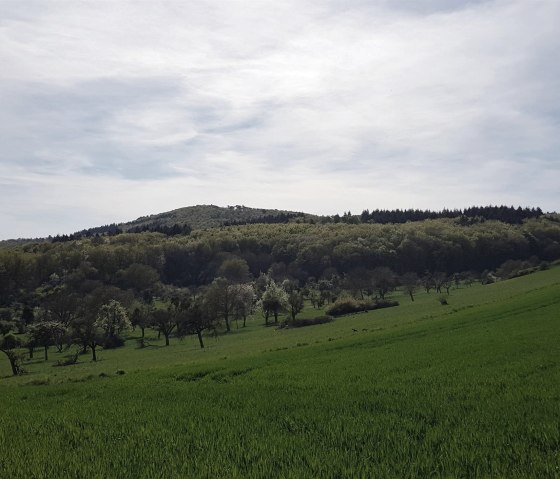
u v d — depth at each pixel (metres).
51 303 120.38
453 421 13.87
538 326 36.78
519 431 12.34
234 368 30.77
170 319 93.62
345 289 134.50
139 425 15.63
